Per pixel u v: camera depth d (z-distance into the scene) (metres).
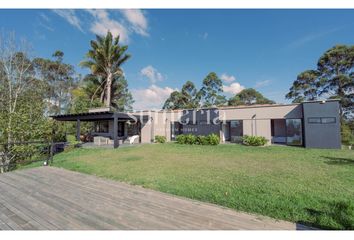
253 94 37.81
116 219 2.77
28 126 9.16
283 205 3.37
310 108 12.59
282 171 6.10
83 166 6.98
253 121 15.39
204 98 34.88
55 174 5.48
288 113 14.05
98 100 22.50
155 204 3.29
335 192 4.06
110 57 22.17
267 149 11.80
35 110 10.09
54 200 3.49
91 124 21.08
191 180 5.07
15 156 8.77
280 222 2.70
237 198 3.74
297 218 2.89
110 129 19.14
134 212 2.99
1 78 12.23
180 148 12.60
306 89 26.52
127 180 5.11
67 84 28.67
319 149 11.67
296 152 10.44
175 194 4.00
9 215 2.91
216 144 14.63
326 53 24.47
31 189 4.12
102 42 22.38
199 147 13.10
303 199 3.65
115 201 3.44
